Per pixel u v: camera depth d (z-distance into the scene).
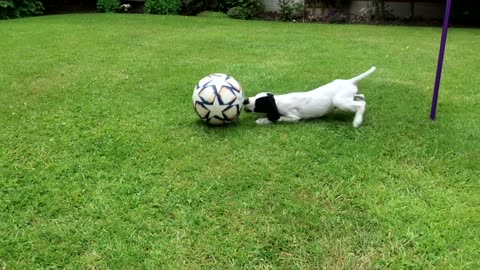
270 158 2.90
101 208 2.40
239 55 5.96
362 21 10.25
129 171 2.77
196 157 2.92
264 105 3.36
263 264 2.00
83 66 5.26
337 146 3.07
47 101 4.02
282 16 10.69
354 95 3.40
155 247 2.11
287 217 2.30
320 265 1.99
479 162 2.87
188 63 5.45
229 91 3.28
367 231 2.20
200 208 2.39
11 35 7.14
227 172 2.73
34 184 2.64
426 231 2.19
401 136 3.24
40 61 5.48
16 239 2.17
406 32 8.25
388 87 4.47
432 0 10.49
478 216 2.31
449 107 3.88
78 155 2.99
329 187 2.58
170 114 3.68
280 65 5.39
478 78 4.89
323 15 10.73
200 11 11.14
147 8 10.94
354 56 5.98
